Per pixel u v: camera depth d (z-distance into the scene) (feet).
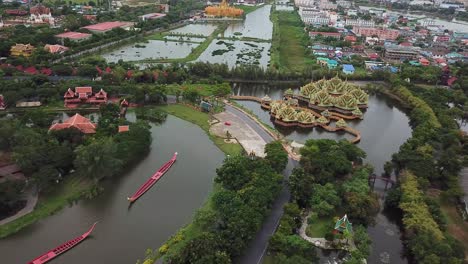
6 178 583.99
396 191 600.80
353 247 505.25
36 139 647.97
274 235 484.33
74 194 594.65
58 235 517.55
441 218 546.26
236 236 467.52
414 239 496.23
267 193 550.77
